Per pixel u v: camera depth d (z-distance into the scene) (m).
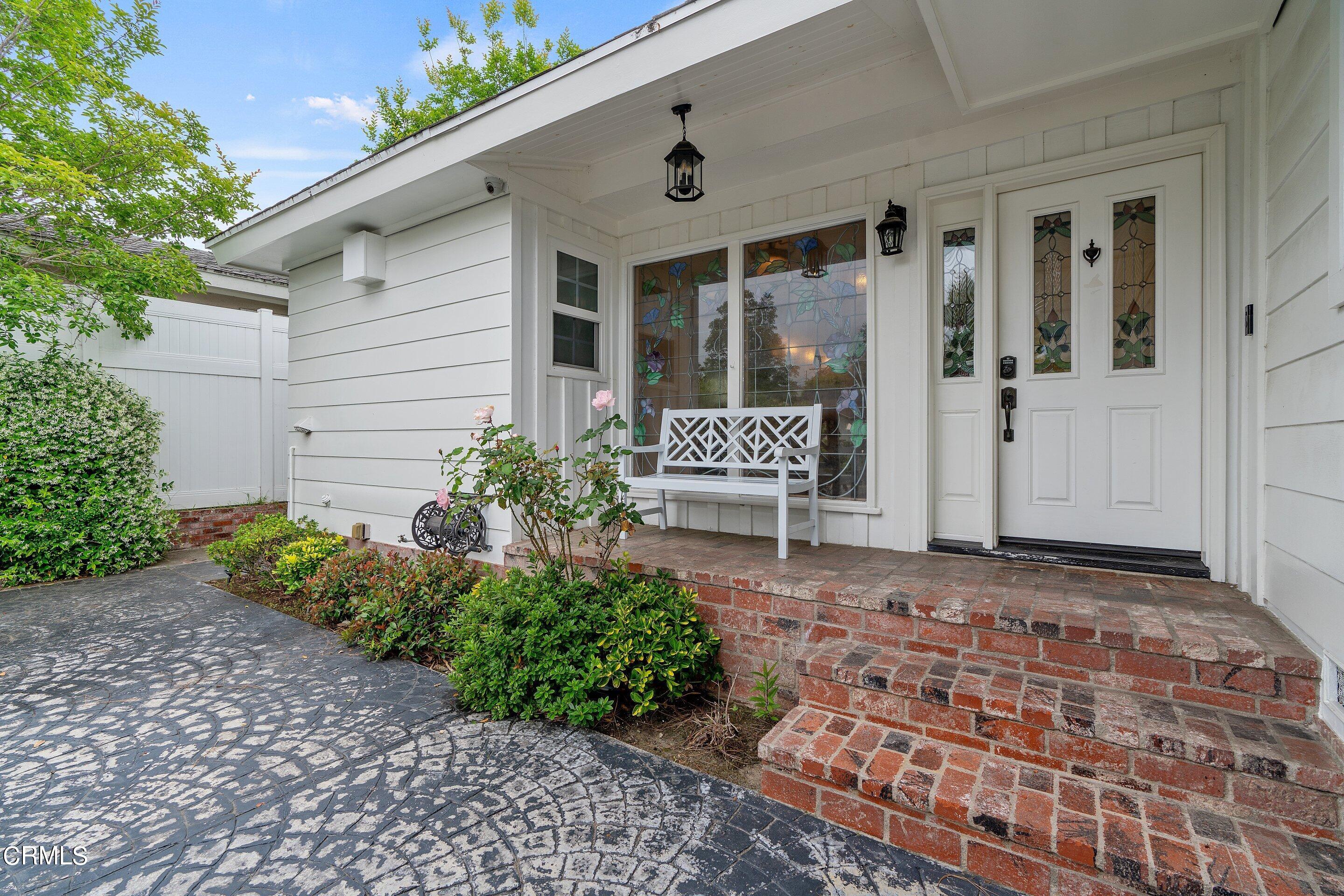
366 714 2.55
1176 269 2.78
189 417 6.41
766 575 2.72
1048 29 2.33
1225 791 1.57
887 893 1.53
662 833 1.77
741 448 3.86
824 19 2.49
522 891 1.53
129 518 5.16
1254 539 2.35
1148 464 2.87
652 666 2.46
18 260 5.16
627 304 4.53
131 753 2.23
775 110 3.31
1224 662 1.79
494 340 3.83
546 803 1.92
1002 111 3.02
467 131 3.48
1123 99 2.79
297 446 5.51
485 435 3.02
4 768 2.12
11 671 3.01
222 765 2.14
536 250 3.89
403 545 4.49
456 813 1.86
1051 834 1.48
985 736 1.87
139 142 5.44
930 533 3.29
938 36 2.33
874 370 3.45
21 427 4.68
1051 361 3.08
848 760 1.82
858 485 3.58
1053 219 3.06
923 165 3.29
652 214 4.37
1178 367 2.79
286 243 4.91
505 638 2.56
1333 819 1.46
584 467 4.23
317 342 5.25
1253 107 2.42
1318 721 1.66
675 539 3.76
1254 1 2.15
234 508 6.57
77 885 1.55
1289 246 2.06
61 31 4.95
